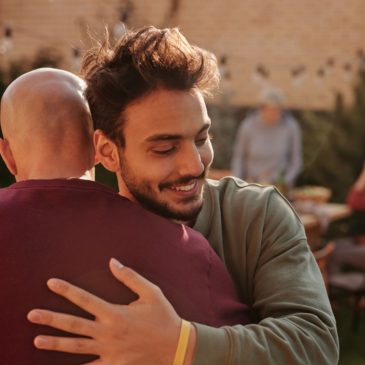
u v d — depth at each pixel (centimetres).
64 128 158
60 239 147
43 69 164
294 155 745
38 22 1081
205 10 1041
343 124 845
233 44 1035
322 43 998
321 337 152
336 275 595
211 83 151
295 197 612
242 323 157
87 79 159
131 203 153
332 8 992
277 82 1017
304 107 997
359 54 876
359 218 762
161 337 140
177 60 146
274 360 146
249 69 1029
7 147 165
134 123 147
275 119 739
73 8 1061
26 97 159
